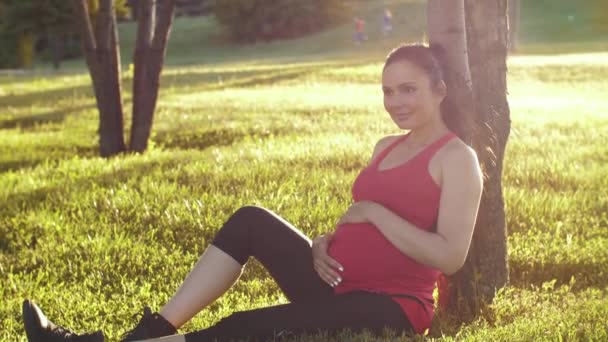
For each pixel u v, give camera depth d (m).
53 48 61.84
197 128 15.87
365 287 3.79
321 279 3.94
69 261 6.42
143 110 12.88
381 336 3.64
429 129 3.85
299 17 72.38
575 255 6.16
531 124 13.89
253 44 73.25
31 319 3.48
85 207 8.12
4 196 8.92
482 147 4.69
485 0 4.74
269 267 4.00
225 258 3.89
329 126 14.59
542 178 8.98
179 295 3.85
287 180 8.72
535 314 4.68
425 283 3.80
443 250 3.61
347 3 73.56
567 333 3.89
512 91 22.77
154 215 7.55
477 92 4.75
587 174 9.05
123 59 69.00
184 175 9.28
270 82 27.48
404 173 3.77
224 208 7.67
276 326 3.63
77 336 3.56
